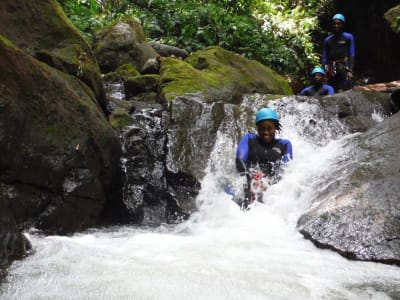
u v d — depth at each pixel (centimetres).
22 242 294
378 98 666
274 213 428
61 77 444
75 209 412
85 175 421
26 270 261
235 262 292
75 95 441
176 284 250
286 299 238
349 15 1446
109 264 279
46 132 388
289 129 611
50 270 263
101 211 459
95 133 444
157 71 787
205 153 538
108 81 751
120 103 590
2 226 281
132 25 909
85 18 1038
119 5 1184
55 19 495
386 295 247
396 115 530
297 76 1249
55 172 391
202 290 244
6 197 312
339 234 336
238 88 735
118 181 496
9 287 239
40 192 380
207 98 655
